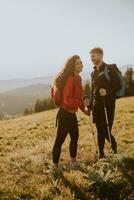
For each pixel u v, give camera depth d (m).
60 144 8.23
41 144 13.25
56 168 8.10
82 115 26.20
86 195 6.60
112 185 6.89
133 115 21.81
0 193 6.91
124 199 6.38
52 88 7.94
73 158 8.43
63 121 7.94
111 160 8.30
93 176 7.24
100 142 8.96
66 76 7.71
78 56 7.79
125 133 13.72
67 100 7.64
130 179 7.20
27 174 8.20
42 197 6.59
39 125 23.25
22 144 14.70
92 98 8.86
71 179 7.43
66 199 6.42
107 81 8.42
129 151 9.69
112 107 8.64
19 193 6.84
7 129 23.17
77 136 8.28
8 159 10.38
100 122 8.81
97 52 8.41
